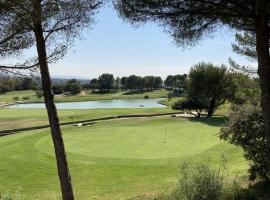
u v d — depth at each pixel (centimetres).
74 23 1114
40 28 1084
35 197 1727
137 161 2342
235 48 1834
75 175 2119
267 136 981
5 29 1060
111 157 2484
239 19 1057
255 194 1312
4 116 6456
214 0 960
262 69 972
